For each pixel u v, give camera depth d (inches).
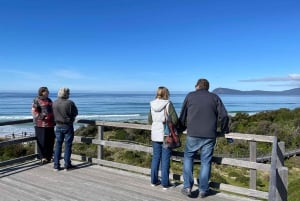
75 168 280.7
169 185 236.7
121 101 6727.4
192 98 211.0
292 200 407.8
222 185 219.0
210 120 207.0
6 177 252.7
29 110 3890.3
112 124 273.1
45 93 295.6
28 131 1942.7
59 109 267.0
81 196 211.9
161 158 230.8
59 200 204.4
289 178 743.7
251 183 208.7
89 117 3075.8
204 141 208.1
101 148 291.7
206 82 215.2
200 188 211.3
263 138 197.2
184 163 214.7
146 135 1029.8
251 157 207.3
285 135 1381.6
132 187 231.1
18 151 759.1
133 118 2977.4
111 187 230.7
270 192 160.7
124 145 268.7
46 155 295.3
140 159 705.0
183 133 231.1
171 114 220.5
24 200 203.5
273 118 1731.1
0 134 1815.9
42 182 240.7
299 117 1640.0
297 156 1154.7
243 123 1644.9
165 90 227.3
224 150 1013.2
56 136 272.1
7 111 3759.8
